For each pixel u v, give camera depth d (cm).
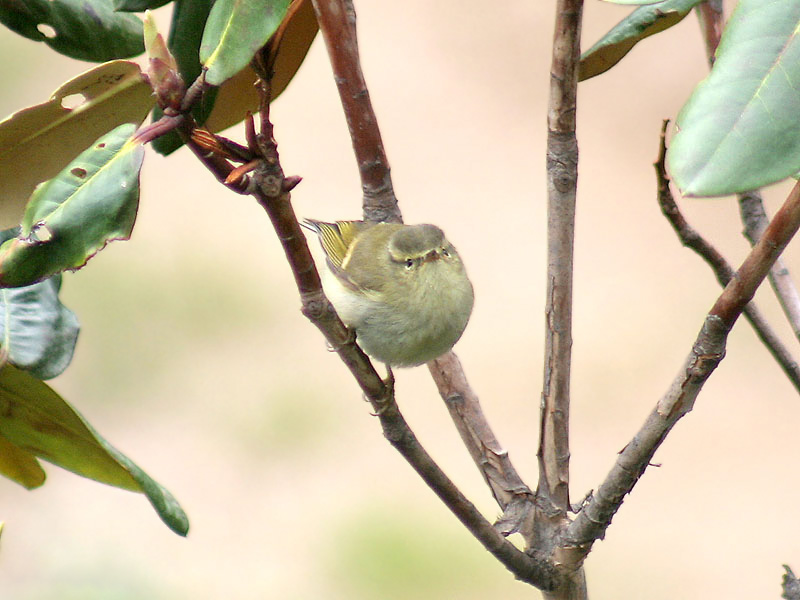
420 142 2014
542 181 1942
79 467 487
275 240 1836
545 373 556
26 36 557
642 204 1897
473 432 586
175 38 515
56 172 456
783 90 358
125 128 426
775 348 583
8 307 495
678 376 477
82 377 1645
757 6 378
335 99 2112
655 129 1983
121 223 414
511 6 2281
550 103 520
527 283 1809
